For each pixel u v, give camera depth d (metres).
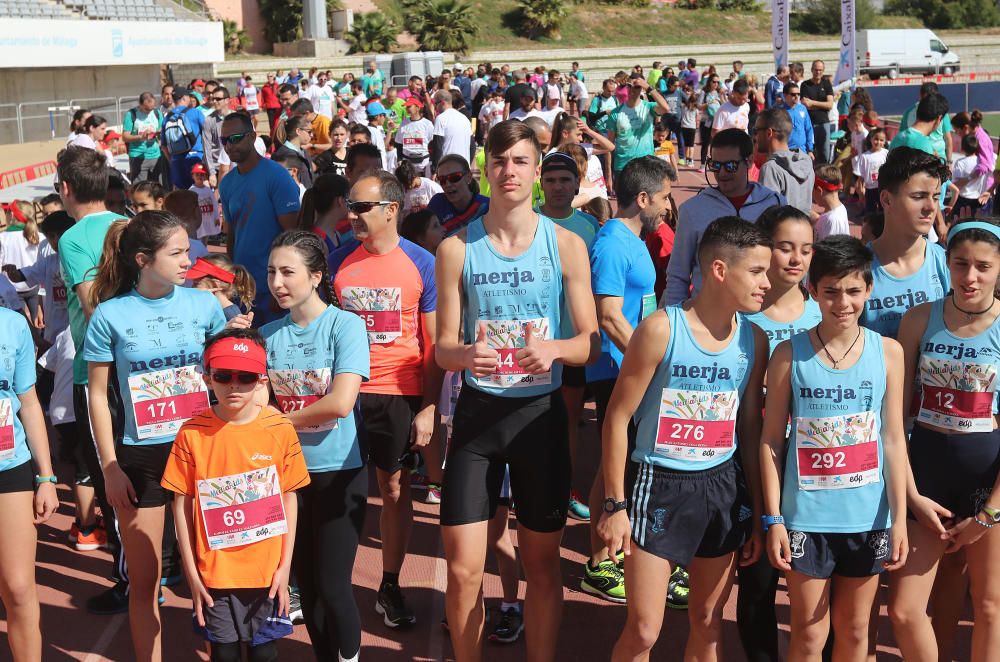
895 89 24.33
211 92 18.98
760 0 58.50
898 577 3.63
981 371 3.56
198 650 4.46
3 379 3.68
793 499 3.43
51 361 5.64
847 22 23.55
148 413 3.88
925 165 3.87
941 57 44.38
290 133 9.92
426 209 5.73
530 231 3.58
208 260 5.33
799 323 3.93
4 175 17.27
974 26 59.62
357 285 4.43
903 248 4.01
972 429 3.61
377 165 6.73
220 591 3.57
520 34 50.03
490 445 3.62
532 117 7.82
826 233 8.29
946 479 3.65
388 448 4.46
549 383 3.63
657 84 26.05
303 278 3.82
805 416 3.40
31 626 3.83
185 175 14.51
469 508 3.61
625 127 12.94
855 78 23.75
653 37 51.97
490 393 3.60
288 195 6.53
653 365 3.38
